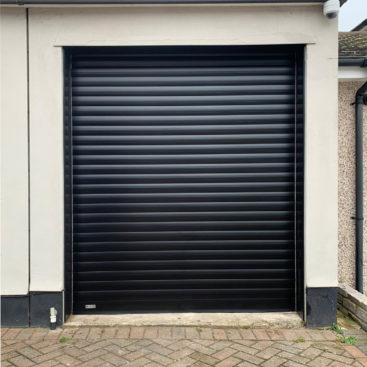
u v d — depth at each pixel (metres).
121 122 4.27
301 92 4.12
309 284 4.02
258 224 4.32
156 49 4.09
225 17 3.96
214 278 4.34
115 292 4.30
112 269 4.29
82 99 4.25
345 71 4.54
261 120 4.29
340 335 3.83
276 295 4.34
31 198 3.99
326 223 4.03
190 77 4.28
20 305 3.99
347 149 4.84
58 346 3.56
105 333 3.84
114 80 4.25
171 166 4.29
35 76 3.96
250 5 3.90
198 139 4.29
